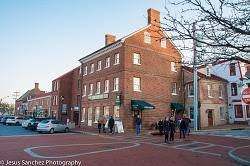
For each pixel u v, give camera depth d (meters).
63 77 49.47
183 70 37.12
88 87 38.00
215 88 37.75
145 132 27.95
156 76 33.66
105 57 34.53
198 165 10.56
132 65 31.25
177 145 17.27
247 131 27.41
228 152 13.61
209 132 26.53
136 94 31.03
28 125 33.69
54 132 30.08
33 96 73.19
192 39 6.16
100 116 33.91
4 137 22.19
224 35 5.98
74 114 46.41
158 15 34.31
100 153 13.33
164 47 35.28
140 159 11.72
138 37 32.41
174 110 34.41
